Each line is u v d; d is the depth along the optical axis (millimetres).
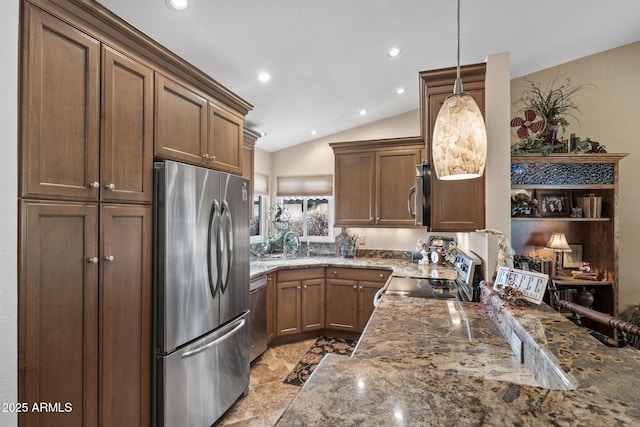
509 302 1362
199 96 2029
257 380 2719
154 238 1688
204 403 1950
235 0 1677
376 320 1486
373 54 2545
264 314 3141
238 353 2326
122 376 1516
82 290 1335
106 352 1436
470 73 2244
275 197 4566
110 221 1451
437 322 1456
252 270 3125
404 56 2678
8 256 1031
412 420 557
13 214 1047
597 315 1092
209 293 1987
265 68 2422
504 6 2221
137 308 1594
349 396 633
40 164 1178
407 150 3713
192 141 1969
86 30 1341
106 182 1429
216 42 2020
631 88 3398
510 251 1668
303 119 3639
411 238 4082
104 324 1426
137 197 1584
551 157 2818
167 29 1838
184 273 1790
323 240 4508
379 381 696
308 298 3654
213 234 2012
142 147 1617
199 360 1909
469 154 1261
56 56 1230
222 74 2424
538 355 916
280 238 4219
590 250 3158
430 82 2340
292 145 4516
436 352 1141
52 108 1218
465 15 2238
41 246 1190
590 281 2953
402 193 3729
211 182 2020
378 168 3816
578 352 882
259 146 4285
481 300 1785
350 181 3936
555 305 1437
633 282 3383
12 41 1035
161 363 1681
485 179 2225
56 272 1240
